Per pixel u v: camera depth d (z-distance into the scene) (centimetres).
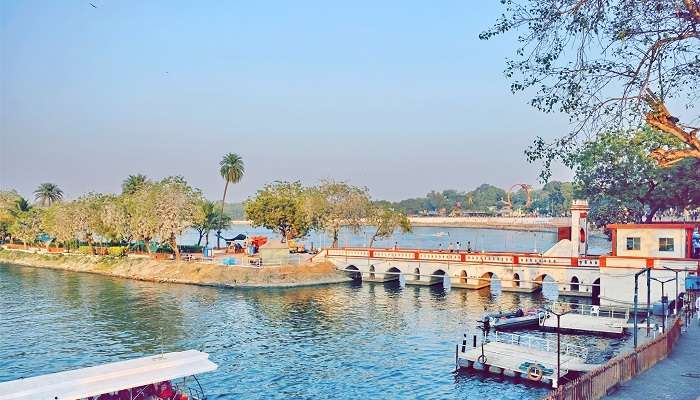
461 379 4481
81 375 3416
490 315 6028
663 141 6228
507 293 8375
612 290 6825
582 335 5597
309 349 5453
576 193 10206
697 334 4656
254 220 12250
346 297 8344
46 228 14038
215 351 5412
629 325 5534
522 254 8512
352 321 6656
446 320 6619
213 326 6444
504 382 4384
